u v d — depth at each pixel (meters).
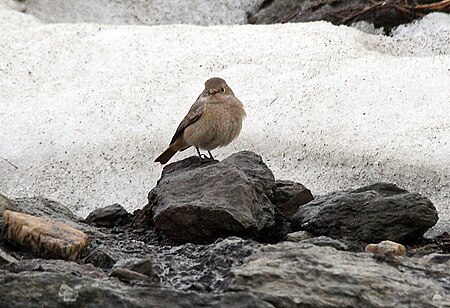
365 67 14.16
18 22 17.42
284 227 10.62
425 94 13.26
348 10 17.97
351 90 13.66
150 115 13.99
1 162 13.55
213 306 7.15
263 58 15.08
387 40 16.44
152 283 7.70
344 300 7.34
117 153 13.38
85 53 15.84
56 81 15.20
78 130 13.87
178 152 13.20
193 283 7.78
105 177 13.06
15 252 9.04
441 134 12.31
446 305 7.41
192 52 15.52
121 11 19.73
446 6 17.27
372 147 12.48
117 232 10.80
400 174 11.98
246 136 13.18
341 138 12.79
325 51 15.09
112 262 8.70
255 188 10.52
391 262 8.12
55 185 13.09
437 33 16.77
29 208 10.66
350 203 10.26
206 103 11.42
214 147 11.80
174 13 19.72
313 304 7.24
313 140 12.89
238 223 9.88
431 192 11.63
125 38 16.12
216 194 10.18
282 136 13.07
